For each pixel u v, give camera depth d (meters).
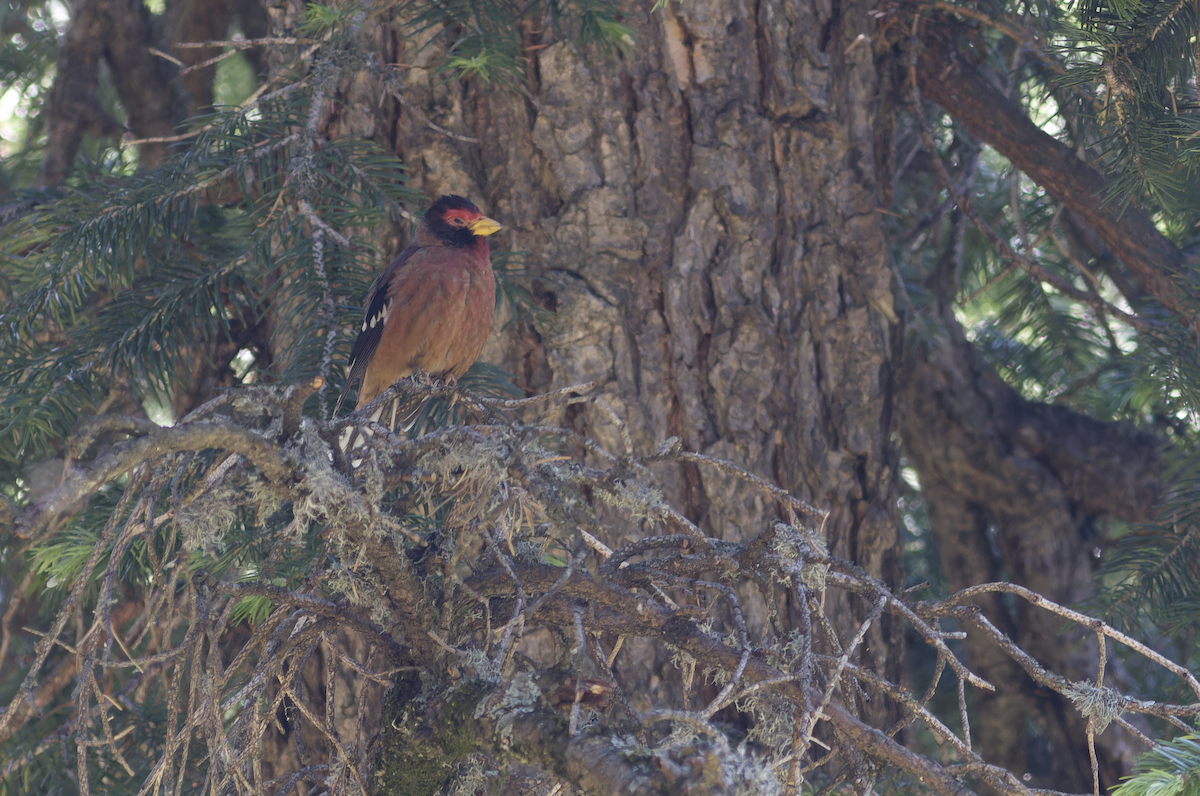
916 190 11.45
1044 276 8.70
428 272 6.61
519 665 6.06
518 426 4.10
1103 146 7.09
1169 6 6.22
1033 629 10.37
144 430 3.29
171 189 6.55
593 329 7.21
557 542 4.64
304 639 4.50
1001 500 10.73
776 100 7.68
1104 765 9.71
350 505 3.81
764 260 7.51
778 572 4.15
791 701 4.14
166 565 3.86
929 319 10.66
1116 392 10.37
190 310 6.63
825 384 7.56
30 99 12.70
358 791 4.53
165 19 11.84
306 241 6.09
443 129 7.12
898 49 8.43
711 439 7.27
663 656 6.72
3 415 6.40
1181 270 8.09
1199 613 6.96
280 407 3.93
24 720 5.46
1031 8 7.99
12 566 8.41
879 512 7.56
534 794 4.47
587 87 7.46
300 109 6.79
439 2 6.74
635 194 7.46
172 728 3.87
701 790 3.11
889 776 5.67
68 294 6.86
